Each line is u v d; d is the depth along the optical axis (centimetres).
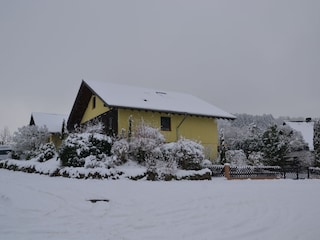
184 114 1917
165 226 519
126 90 2072
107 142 1438
